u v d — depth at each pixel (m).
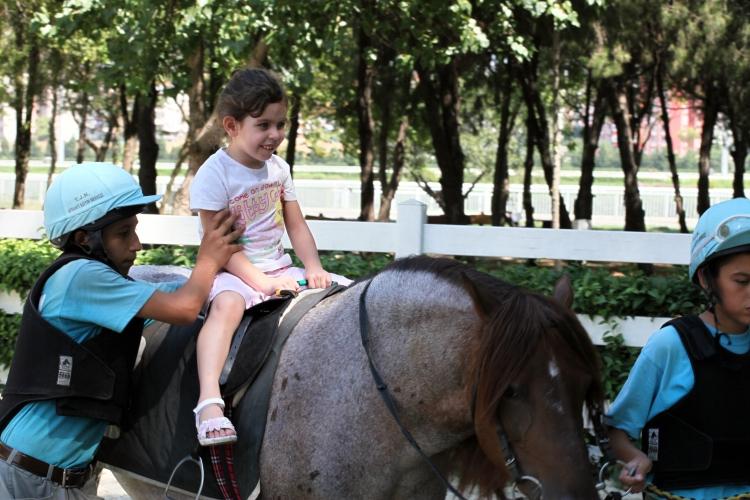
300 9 9.46
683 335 2.71
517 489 2.41
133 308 2.76
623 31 12.70
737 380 2.68
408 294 2.66
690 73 12.84
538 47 14.69
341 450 2.65
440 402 2.55
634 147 18.34
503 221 18.08
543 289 4.91
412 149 23.36
